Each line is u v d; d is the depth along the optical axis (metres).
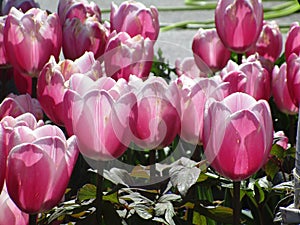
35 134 0.82
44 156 0.79
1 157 0.80
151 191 0.94
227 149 0.86
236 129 0.85
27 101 1.04
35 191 0.80
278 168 1.08
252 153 0.86
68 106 0.87
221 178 0.97
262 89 1.10
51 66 0.99
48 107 0.99
